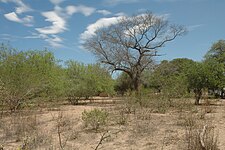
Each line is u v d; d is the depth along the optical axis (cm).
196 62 2186
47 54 2252
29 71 1755
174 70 3030
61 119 1241
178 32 3145
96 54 3033
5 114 1553
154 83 2114
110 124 1116
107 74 2944
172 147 755
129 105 1464
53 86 2080
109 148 791
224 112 1473
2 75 1627
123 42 3058
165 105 1526
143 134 924
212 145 674
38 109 1812
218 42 4338
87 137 914
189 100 1600
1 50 1836
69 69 2703
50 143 829
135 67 3072
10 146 817
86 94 2705
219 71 2147
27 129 1034
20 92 1600
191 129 874
